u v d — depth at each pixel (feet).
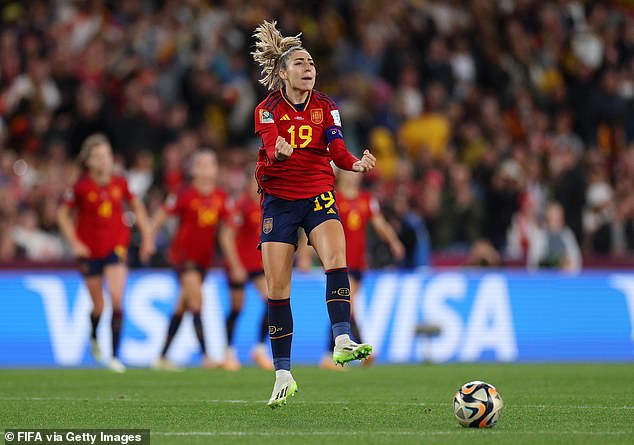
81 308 162.81
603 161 229.45
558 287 176.86
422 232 185.57
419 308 171.63
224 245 149.28
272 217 76.48
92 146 136.26
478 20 254.47
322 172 77.61
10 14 240.53
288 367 76.07
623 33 263.49
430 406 85.51
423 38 249.14
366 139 220.84
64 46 228.22
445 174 208.23
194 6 236.63
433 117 227.81
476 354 172.35
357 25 245.45
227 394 99.19
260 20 234.38
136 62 220.23
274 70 79.00
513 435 63.57
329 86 232.53
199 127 214.28
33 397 95.40
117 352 139.85
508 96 244.83
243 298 149.69
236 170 202.69
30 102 213.25
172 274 165.68
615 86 246.06
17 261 166.91
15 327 161.48
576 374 131.85
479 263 185.47
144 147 207.51
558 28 261.85
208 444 59.36
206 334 165.17
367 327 168.86
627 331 178.09
